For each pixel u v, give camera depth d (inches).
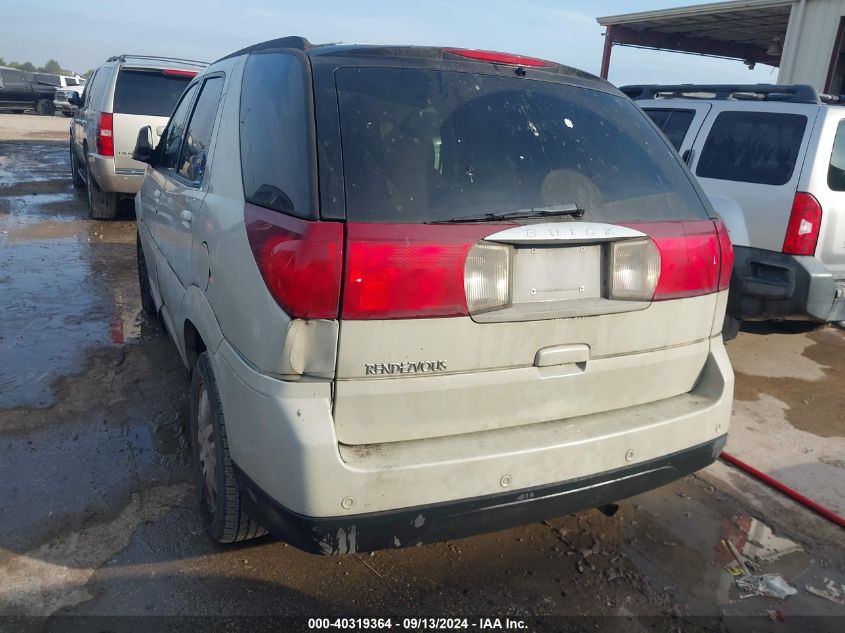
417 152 89.7
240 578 105.7
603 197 99.2
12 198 438.3
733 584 110.8
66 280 261.4
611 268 96.0
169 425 151.8
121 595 100.9
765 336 238.2
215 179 114.6
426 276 83.4
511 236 87.7
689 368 109.8
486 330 88.1
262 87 107.4
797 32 430.0
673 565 114.6
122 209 408.2
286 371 82.6
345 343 82.0
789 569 115.5
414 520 86.2
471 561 112.9
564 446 92.9
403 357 84.6
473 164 92.1
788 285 191.2
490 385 90.7
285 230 83.9
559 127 102.4
